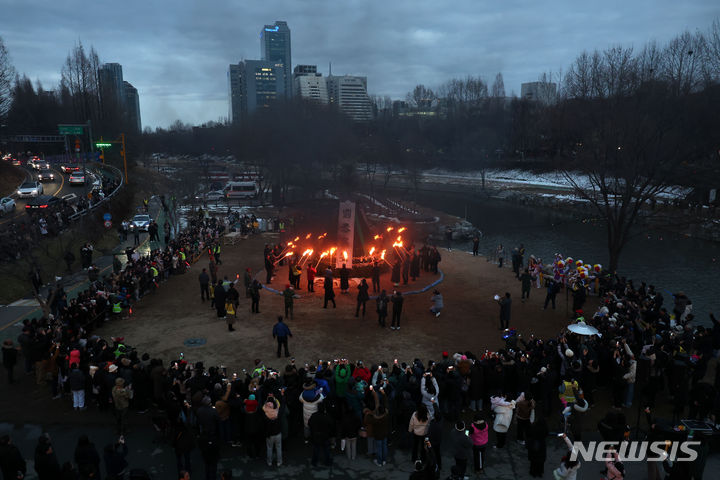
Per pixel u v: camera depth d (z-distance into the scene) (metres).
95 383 14.17
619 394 14.47
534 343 15.62
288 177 88.56
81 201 43.44
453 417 13.84
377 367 14.30
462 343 19.69
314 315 23.02
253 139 102.31
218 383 13.12
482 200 89.56
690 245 47.69
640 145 25.61
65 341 16.28
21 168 75.88
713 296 31.56
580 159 30.55
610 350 15.32
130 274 25.03
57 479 10.46
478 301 25.58
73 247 33.66
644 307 20.34
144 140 134.50
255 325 21.67
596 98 29.95
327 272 23.55
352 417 12.02
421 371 14.08
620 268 39.69
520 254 30.47
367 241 29.89
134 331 20.89
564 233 56.53
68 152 96.25
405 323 22.02
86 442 10.29
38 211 40.00
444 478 11.47
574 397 12.87
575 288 22.70
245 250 39.34
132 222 43.44
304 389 12.80
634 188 26.83
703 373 15.38
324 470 11.86
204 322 22.05
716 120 25.61
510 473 11.74
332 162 106.06
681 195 56.25
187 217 59.66
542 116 106.19
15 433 13.29
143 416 14.23
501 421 12.63
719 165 26.83
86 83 92.56
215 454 11.05
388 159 119.25
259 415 12.02
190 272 31.70
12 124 101.69
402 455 12.56
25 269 26.75
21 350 18.00
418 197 95.00
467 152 123.62
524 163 112.00
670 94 28.31
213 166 154.38
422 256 31.42
